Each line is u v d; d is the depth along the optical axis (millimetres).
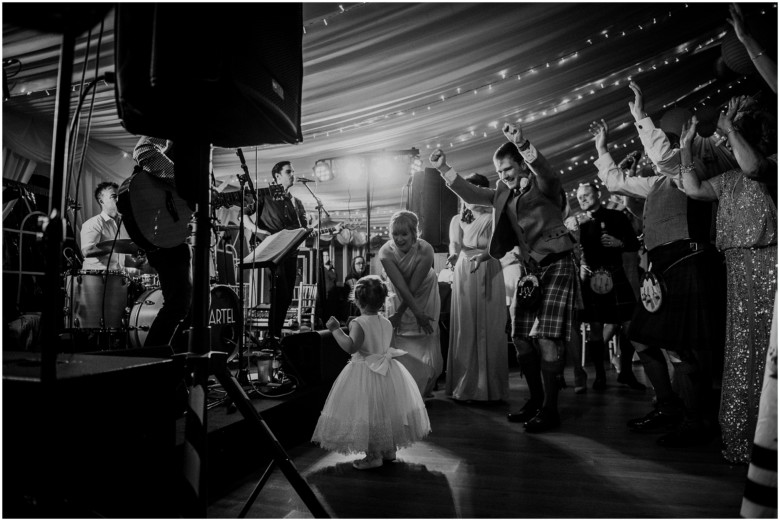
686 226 2459
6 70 3158
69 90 1048
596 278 3984
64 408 1056
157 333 2699
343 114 5238
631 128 6734
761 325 2070
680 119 3344
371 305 2367
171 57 1078
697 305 2387
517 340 3111
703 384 2584
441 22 3887
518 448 2447
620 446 2463
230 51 1116
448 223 4949
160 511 1323
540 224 2936
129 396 1245
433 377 3697
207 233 1324
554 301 2842
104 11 1040
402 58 4320
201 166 1337
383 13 3664
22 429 1032
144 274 4031
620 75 5398
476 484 1932
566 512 1642
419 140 6211
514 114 5785
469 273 3877
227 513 1654
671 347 2418
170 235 2725
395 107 5230
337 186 8227
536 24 4180
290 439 2480
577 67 5031
